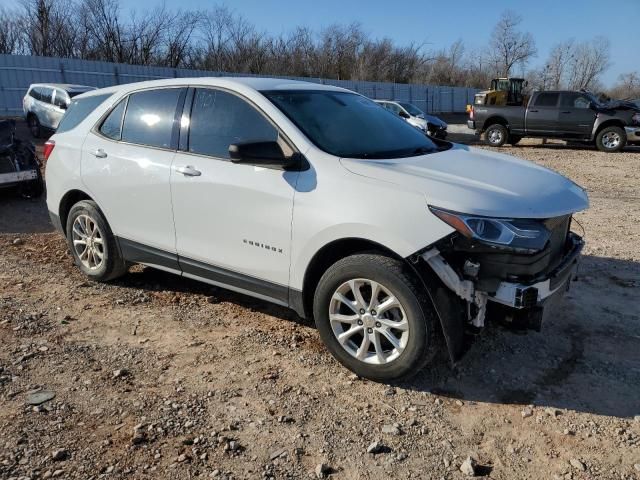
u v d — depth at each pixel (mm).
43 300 4582
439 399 3209
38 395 3174
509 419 3033
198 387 3295
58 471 2559
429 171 3350
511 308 3090
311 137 3553
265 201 3553
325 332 3479
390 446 2797
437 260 2998
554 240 3312
